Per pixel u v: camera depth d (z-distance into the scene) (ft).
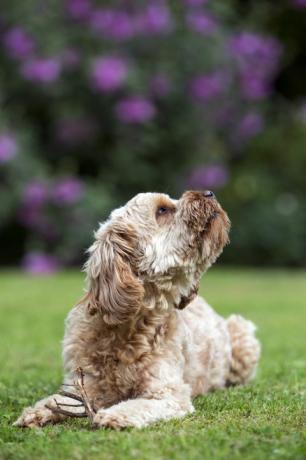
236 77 57.98
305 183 65.36
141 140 55.31
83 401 15.51
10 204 52.49
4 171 52.44
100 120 54.90
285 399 17.95
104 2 54.29
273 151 66.13
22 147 53.06
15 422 15.51
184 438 13.43
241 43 57.26
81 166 57.16
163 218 17.81
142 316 16.88
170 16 54.95
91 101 54.19
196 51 55.42
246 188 63.46
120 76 52.24
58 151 56.18
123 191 56.85
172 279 17.48
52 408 15.42
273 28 68.08
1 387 19.83
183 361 17.53
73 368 16.88
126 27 53.57
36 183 52.31
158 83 54.34
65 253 53.62
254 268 62.08
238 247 62.03
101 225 18.08
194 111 56.18
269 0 66.90
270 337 29.99
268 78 61.46
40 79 51.75
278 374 22.33
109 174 56.03
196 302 20.17
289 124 68.03
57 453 12.92
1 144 51.26
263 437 13.67
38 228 53.67
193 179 56.80
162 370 16.61
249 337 21.48
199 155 57.67
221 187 61.36
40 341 28.48
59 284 46.19
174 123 56.08
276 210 62.54
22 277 50.72
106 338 16.72
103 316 16.58
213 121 57.26
